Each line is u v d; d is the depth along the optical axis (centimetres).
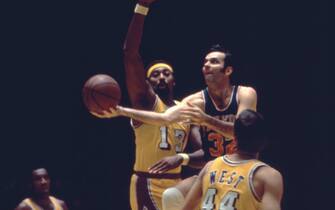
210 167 670
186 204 682
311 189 2083
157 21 2019
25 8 2041
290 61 2073
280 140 2102
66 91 2109
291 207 2077
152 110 930
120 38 2062
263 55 2064
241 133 657
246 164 651
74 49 2081
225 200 644
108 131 2103
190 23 2027
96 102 796
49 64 2092
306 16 2041
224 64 906
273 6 2031
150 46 2025
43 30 2064
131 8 2034
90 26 2062
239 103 906
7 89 2092
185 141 941
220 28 2034
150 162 930
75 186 2053
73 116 2112
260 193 640
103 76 806
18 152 2094
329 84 2091
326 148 2111
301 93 2094
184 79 2041
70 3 2036
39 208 1200
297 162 2100
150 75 962
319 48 2066
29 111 2105
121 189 2062
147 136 927
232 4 2023
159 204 926
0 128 2094
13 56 2077
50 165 2091
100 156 2094
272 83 2086
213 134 923
